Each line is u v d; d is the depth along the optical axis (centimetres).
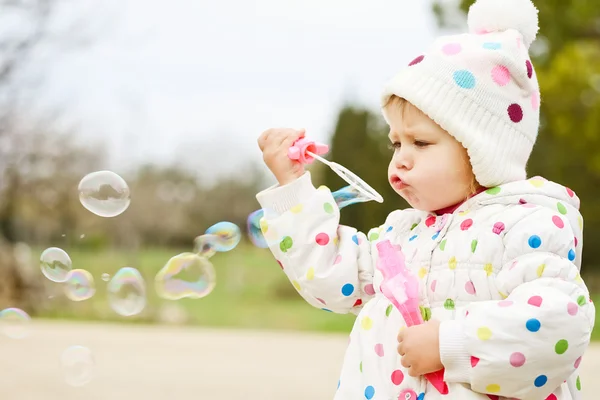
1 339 793
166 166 2384
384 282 197
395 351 197
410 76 204
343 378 205
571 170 1614
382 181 1753
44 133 1392
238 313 1329
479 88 201
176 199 2356
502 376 176
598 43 1268
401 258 200
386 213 1736
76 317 1180
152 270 1895
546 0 1211
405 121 205
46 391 512
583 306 181
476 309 181
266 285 1802
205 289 242
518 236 188
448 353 180
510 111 204
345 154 1983
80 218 1669
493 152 199
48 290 1266
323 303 219
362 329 206
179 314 1239
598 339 966
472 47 206
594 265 1895
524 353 175
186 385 546
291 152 221
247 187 2441
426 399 188
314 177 1927
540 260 185
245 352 747
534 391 179
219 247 246
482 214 196
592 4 1168
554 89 1270
